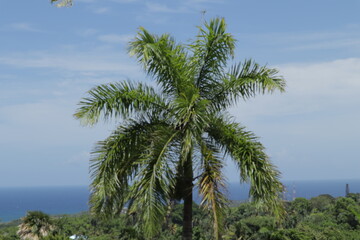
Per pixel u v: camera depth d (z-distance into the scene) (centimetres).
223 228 996
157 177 959
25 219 2695
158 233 1010
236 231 5147
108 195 1059
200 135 1022
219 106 1173
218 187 979
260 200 1019
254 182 1009
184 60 1112
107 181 1063
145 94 1111
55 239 2530
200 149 1027
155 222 945
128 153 1090
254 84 1122
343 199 7700
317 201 9469
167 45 1119
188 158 1063
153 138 1063
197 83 1173
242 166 1026
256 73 1131
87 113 1042
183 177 1066
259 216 5497
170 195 1060
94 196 1070
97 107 1050
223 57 1138
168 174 985
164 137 1024
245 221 5281
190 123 980
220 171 993
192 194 1066
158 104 1125
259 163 1027
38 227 2673
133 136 1098
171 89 1141
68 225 6350
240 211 5881
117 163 1080
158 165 972
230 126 1100
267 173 1013
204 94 1170
